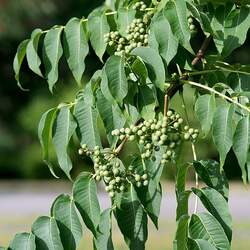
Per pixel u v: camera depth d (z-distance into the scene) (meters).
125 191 3.70
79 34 3.98
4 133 31.84
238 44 3.96
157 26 3.68
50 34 4.01
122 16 3.99
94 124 3.77
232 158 24.72
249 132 3.54
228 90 3.74
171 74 4.32
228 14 3.98
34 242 3.51
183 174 3.68
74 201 3.60
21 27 27.30
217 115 3.60
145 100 3.63
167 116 3.61
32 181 29.77
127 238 3.69
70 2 24.05
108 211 3.68
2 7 26.95
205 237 3.49
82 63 3.97
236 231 14.35
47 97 28.75
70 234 3.58
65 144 3.77
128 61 3.63
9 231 15.88
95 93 3.77
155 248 13.09
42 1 25.83
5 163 30.73
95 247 3.72
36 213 19.44
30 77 27.34
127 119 3.65
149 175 3.69
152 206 3.68
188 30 3.66
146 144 3.59
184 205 3.62
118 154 3.66
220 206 3.58
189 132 3.60
